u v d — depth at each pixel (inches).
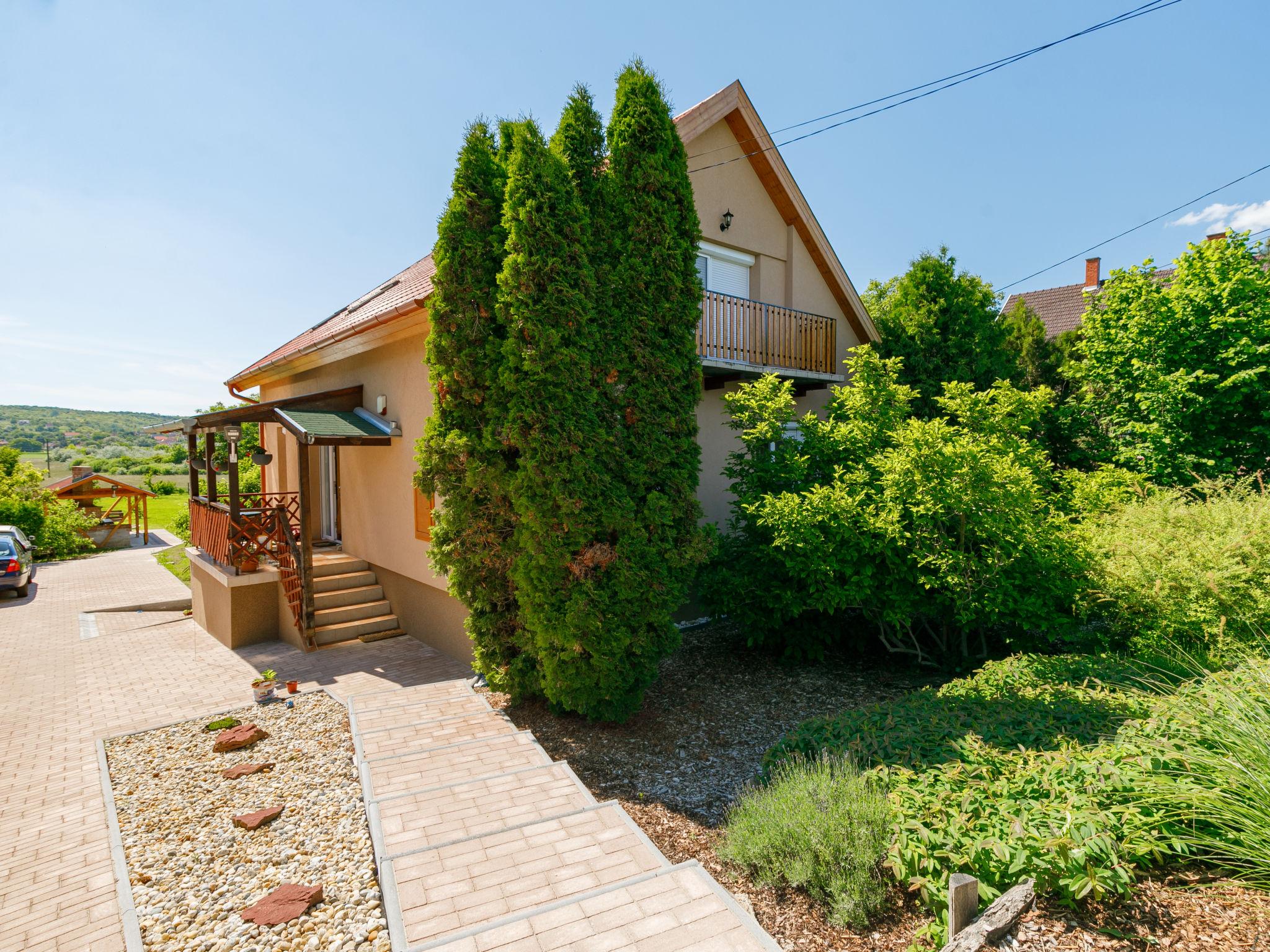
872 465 284.7
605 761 204.2
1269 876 102.4
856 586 263.7
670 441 236.4
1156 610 228.1
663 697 259.0
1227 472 376.5
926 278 494.9
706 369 365.4
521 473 221.0
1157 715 139.6
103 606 607.2
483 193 237.5
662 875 125.1
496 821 156.9
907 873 112.6
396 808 163.9
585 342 222.1
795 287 451.2
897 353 501.7
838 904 117.1
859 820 126.3
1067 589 245.8
